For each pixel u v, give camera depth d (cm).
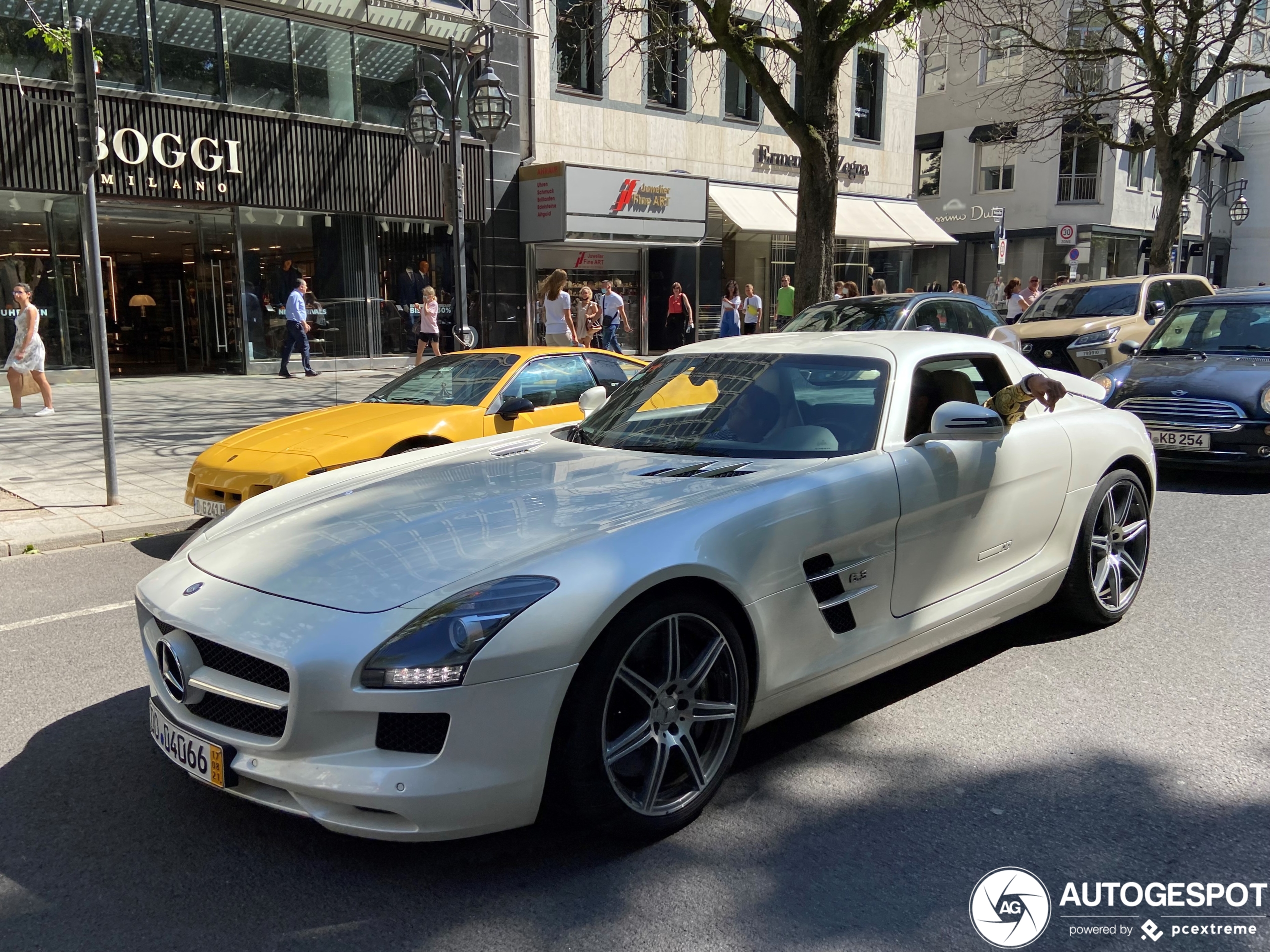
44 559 640
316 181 1775
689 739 286
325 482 388
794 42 1709
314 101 1764
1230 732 353
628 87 2203
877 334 427
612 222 2077
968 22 1772
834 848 279
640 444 392
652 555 272
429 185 1930
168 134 1578
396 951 235
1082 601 449
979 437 354
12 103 1423
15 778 328
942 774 324
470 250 2016
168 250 1733
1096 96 1984
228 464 627
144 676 425
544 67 2058
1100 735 352
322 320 1839
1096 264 3525
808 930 241
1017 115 3145
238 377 1730
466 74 1263
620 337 2283
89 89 730
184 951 236
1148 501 489
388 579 269
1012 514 399
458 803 244
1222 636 456
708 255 2384
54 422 1195
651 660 279
